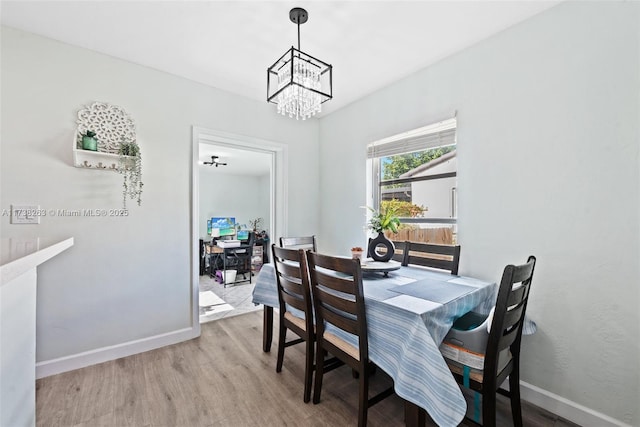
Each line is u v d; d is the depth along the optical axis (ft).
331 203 11.18
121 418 5.06
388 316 4.29
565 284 5.31
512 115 6.06
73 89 6.81
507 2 5.44
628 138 4.65
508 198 6.11
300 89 5.84
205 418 5.08
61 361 6.56
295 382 6.17
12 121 6.15
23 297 3.52
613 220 4.80
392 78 8.47
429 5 5.57
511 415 5.28
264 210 23.68
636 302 4.59
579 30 5.17
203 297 12.78
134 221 7.57
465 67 6.93
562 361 5.34
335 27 6.23
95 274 7.04
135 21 6.06
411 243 7.54
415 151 8.19
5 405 3.02
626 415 4.67
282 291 6.45
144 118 7.75
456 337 4.45
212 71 8.13
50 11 5.72
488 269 6.42
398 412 5.30
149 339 7.72
